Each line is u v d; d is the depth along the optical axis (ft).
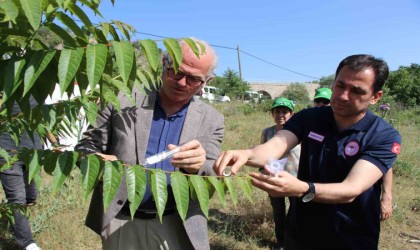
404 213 17.84
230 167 5.62
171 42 3.86
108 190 4.01
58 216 13.78
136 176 4.20
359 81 6.05
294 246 7.30
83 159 4.09
